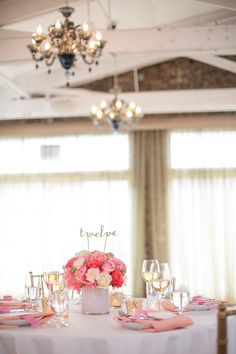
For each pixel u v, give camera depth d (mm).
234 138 9344
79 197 9414
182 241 9180
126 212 9312
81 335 2824
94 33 5766
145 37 6262
